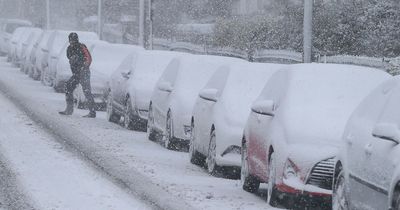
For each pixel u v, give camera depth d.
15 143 21.11
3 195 14.30
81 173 16.95
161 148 22.64
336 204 13.06
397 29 35.81
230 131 17.89
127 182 16.17
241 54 42.16
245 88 19.20
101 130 25.83
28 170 17.05
